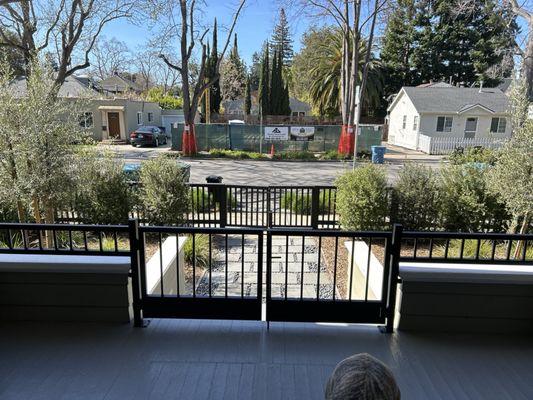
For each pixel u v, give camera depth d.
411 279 2.66
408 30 33.50
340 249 6.18
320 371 2.32
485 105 23.28
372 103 33.38
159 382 2.21
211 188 7.46
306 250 6.20
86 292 2.76
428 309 2.72
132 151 19.83
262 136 20.50
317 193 7.01
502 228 5.88
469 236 2.72
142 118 26.94
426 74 33.94
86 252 2.82
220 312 2.81
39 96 5.11
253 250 6.21
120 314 2.79
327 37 30.98
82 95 6.41
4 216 5.95
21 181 4.98
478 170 6.04
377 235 2.65
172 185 6.41
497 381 2.27
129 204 6.36
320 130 20.52
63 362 2.38
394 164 17.17
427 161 18.33
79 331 2.69
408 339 2.67
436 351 2.54
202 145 20.66
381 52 34.91
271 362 2.40
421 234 2.70
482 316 2.71
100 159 6.21
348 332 2.74
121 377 2.25
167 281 4.16
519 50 12.17
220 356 2.45
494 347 2.59
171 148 20.61
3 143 4.95
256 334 2.70
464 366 2.39
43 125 5.00
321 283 5.07
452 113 22.81
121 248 5.47
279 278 5.19
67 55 13.97
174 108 34.22
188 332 2.71
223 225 7.11
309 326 2.81
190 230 2.69
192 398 2.09
